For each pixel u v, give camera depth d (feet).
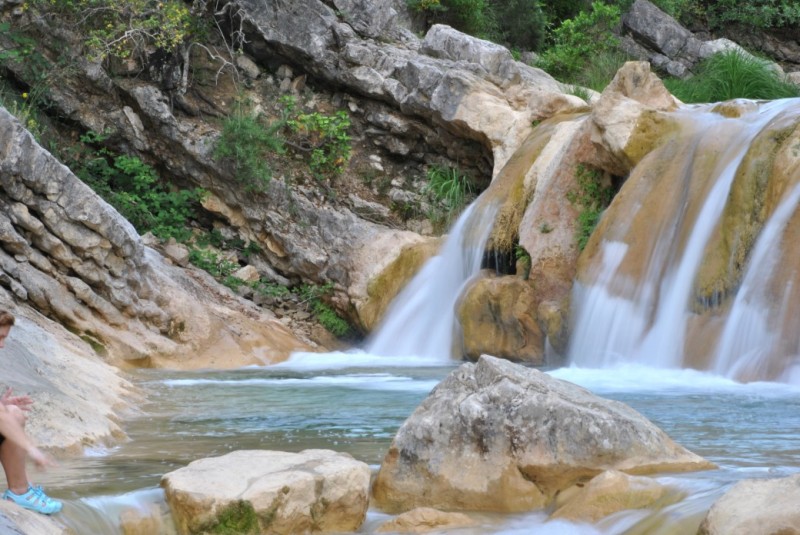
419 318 54.95
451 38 67.72
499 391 19.35
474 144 64.39
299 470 17.69
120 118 63.26
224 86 67.21
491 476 18.67
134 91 63.10
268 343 51.72
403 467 19.33
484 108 61.77
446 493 18.80
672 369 39.83
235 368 47.29
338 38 67.15
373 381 39.86
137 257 46.47
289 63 68.80
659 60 91.76
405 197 65.05
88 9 62.34
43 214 43.57
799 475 14.84
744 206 40.14
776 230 38.37
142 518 16.96
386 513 18.90
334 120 65.51
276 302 60.03
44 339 34.14
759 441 22.81
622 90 51.49
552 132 55.52
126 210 60.29
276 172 64.18
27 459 21.34
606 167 49.62
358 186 66.08
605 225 45.75
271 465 18.08
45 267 43.78
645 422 19.27
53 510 16.02
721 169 42.78
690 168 44.32
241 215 62.85
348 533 17.60
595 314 44.09
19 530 14.52
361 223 60.90
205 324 49.44
